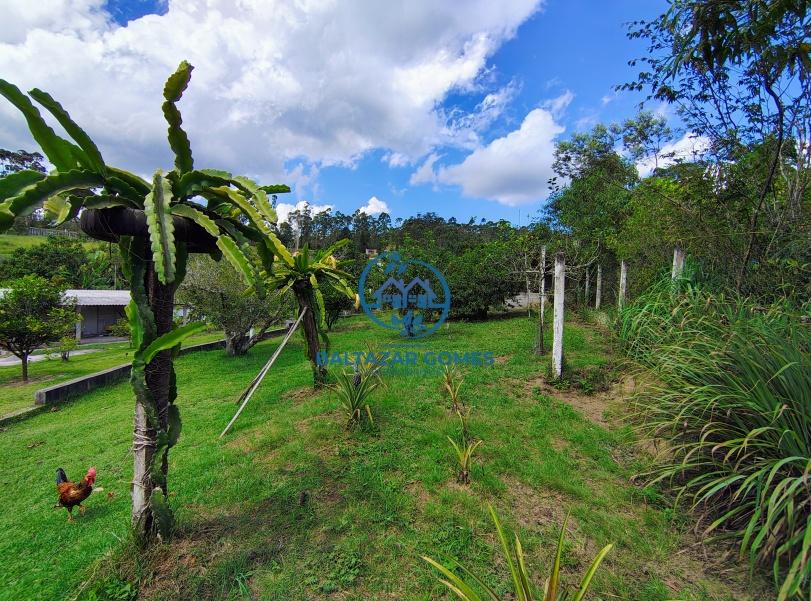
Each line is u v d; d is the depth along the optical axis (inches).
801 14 103.4
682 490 97.7
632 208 358.3
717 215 193.5
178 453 157.2
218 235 81.8
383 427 163.9
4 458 174.9
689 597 76.3
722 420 104.0
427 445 146.8
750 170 175.9
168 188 80.4
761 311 151.6
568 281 499.5
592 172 442.6
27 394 322.0
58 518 119.7
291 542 95.6
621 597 76.8
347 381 171.3
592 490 114.9
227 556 90.7
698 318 156.8
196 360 390.3
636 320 206.7
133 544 89.3
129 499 129.6
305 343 233.5
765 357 102.0
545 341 307.1
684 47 122.0
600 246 402.6
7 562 98.3
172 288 92.4
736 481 94.9
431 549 91.9
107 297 821.2
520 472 124.4
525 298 616.1
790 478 73.8
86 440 194.1
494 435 151.2
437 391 207.0
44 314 386.3
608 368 221.6
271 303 400.8
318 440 154.1
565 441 146.4
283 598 78.7
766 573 79.5
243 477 128.6
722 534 91.0
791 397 92.6
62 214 67.7
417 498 113.0
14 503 134.4
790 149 165.8
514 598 77.5
